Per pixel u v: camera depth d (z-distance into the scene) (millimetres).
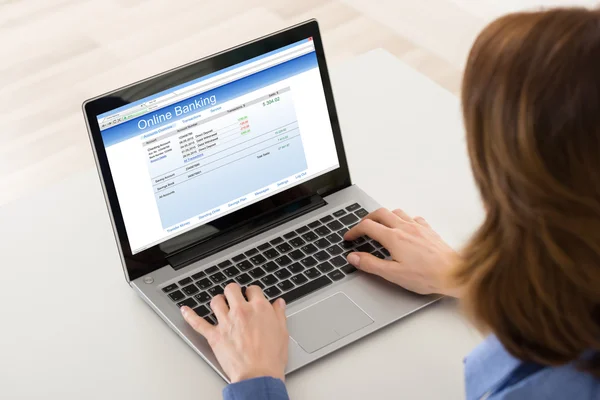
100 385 921
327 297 1012
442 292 983
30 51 2980
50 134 2635
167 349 963
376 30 2986
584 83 512
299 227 1113
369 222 1076
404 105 1372
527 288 602
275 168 1123
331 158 1163
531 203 557
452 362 934
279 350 918
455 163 1240
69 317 1005
